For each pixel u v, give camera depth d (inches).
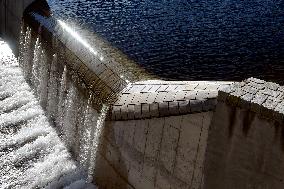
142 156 561.9
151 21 1330.0
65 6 1482.5
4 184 685.9
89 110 698.8
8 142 812.6
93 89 696.4
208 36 1188.5
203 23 1321.4
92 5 1518.2
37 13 1104.8
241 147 401.1
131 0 1617.9
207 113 447.8
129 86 639.1
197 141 466.3
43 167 734.5
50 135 847.1
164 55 1021.8
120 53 1007.6
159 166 533.6
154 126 531.5
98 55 780.0
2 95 1016.9
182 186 500.4
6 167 733.9
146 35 1177.4
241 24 1314.0
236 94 399.9
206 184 454.6
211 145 436.1
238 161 407.8
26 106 975.0
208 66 971.3
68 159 766.5
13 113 933.8
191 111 466.6
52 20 1018.7
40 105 989.2
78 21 1293.1
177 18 1373.0
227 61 1002.1
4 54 1280.8
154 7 1520.7
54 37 938.7
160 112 515.5
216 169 436.5
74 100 776.3
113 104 620.7
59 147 805.2
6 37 1371.8
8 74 1142.3
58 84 873.5
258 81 437.1
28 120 908.6
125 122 585.3
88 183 697.0
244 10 1497.3
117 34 1173.7
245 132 393.4
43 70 981.8
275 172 375.2
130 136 579.8
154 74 908.6
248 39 1166.3
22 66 1181.1
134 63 953.5
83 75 749.9
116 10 1456.7
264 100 384.8
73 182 696.4
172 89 537.3
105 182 666.2
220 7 1539.1
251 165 395.9
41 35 1002.7
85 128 722.2
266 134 374.6
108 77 695.7
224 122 414.0
